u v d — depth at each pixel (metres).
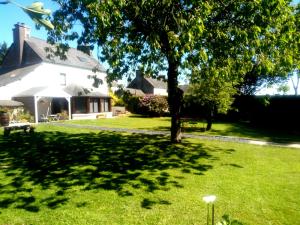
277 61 9.84
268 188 8.09
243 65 10.59
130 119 31.44
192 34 8.06
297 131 21.03
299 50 10.22
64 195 7.46
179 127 15.01
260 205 6.90
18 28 33.62
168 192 7.73
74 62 36.75
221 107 19.00
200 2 8.76
